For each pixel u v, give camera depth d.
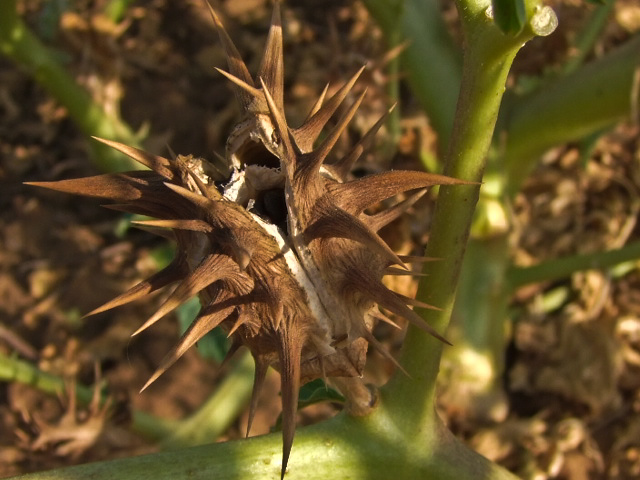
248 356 0.26
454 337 0.25
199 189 0.11
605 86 0.21
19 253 0.32
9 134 0.35
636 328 0.27
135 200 0.12
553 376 0.26
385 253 0.11
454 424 0.26
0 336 0.29
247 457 0.14
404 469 0.15
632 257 0.24
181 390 0.28
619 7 0.32
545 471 0.25
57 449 0.24
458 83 0.23
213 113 0.33
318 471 0.15
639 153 0.30
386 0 0.23
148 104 0.34
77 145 0.34
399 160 0.27
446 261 0.14
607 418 0.26
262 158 0.12
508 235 0.24
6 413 0.29
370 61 0.25
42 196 0.33
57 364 0.29
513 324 0.27
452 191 0.14
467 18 0.12
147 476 0.14
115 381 0.29
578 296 0.28
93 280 0.31
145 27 0.35
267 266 0.11
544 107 0.23
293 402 0.11
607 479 0.25
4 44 0.27
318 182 0.11
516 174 0.25
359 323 0.12
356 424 0.15
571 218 0.30
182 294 0.11
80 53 0.28
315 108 0.13
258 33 0.35
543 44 0.25
